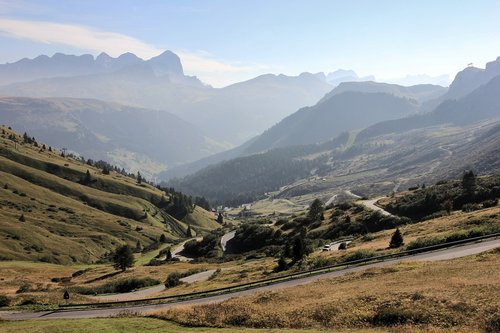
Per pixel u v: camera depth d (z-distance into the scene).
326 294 37.88
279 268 68.88
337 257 64.12
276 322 31.88
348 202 155.25
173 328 33.78
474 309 26.50
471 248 51.50
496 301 26.88
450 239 57.81
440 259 47.66
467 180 107.69
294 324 30.77
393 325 27.08
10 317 47.97
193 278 87.69
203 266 111.00
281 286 50.47
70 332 33.81
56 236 190.62
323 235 120.38
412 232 77.50
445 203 100.62
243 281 64.75
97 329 34.09
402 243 65.19
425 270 40.84
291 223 147.75
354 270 52.22
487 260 41.44
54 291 79.19
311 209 148.62
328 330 28.05
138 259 162.00
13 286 96.69
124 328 34.25
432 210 111.00
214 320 34.81
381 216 115.06
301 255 73.94
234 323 33.56
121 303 53.81
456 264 41.91
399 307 29.14
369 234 95.19
